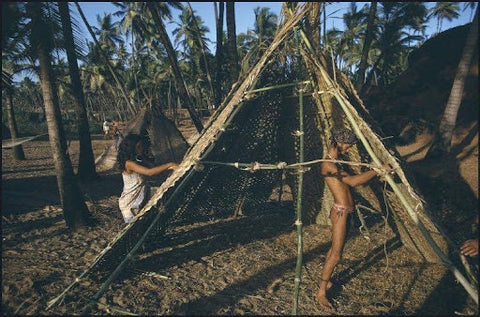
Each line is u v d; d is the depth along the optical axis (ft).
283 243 16.61
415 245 14.62
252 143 18.66
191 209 18.25
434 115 45.19
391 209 14.79
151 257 14.73
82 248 15.49
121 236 12.19
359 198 19.36
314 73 15.47
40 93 188.24
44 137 90.94
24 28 14.14
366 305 11.22
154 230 15.23
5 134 91.40
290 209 22.44
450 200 23.12
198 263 14.28
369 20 49.21
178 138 36.70
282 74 17.63
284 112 18.98
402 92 51.08
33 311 10.32
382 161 13.34
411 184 13.34
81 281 12.26
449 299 11.39
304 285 12.54
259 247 16.07
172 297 11.55
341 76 14.84
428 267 13.70
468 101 40.91
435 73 49.88
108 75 128.57
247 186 20.21
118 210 21.85
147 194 14.34
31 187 28.19
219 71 34.06
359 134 11.82
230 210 20.74
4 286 11.50
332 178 11.46
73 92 29.73
